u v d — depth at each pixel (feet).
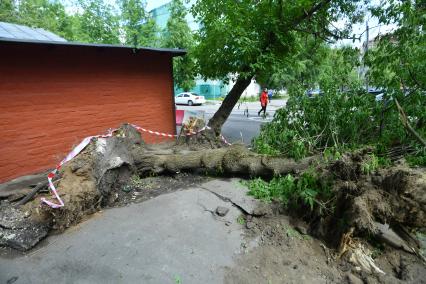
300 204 11.86
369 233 10.19
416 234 11.10
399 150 13.83
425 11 15.21
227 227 11.20
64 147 19.03
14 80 16.53
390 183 9.95
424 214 9.31
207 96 109.50
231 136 30.76
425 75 14.08
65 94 18.79
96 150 13.19
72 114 19.24
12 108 16.60
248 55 21.89
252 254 9.96
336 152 12.48
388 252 10.32
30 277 8.47
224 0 23.67
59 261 9.10
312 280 9.06
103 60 20.44
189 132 19.34
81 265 8.94
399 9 15.53
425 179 9.56
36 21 62.34
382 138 14.87
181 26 48.29
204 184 14.69
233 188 13.92
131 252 9.55
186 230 10.80
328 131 15.71
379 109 15.08
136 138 16.62
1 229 10.23
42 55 17.51
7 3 59.57
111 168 13.20
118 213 11.94
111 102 21.24
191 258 9.45
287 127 16.24
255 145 17.15
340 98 15.57
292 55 25.14
